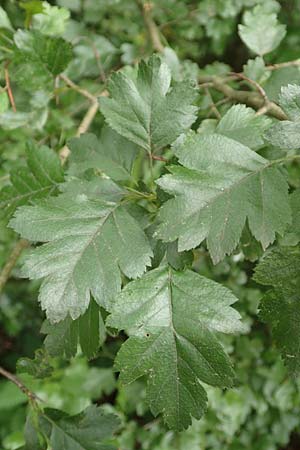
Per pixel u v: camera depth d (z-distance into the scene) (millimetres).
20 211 333
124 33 689
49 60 483
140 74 370
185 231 315
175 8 680
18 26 613
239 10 682
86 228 331
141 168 502
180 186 320
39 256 323
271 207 318
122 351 326
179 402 327
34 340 1027
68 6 681
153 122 367
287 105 320
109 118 368
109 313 343
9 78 507
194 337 327
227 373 325
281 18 771
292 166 491
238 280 625
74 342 358
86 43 666
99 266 323
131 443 826
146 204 411
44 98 517
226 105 497
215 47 737
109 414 447
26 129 595
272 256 332
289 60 729
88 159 396
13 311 978
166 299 332
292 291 332
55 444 441
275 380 795
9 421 879
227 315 329
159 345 327
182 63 551
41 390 830
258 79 490
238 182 321
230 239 314
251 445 851
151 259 346
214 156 327
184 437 820
